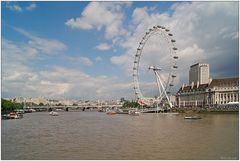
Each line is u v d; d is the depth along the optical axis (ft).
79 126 410.31
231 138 255.09
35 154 199.72
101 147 222.07
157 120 522.47
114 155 193.57
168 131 320.70
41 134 309.22
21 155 196.85
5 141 257.55
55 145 233.76
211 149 207.72
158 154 194.80
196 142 237.86
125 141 249.75
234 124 386.52
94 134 303.89
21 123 478.59
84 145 232.12
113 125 421.59
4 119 609.83
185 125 392.06
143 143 237.86
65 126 411.13
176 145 225.97
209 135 277.03
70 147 223.71
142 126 392.47
